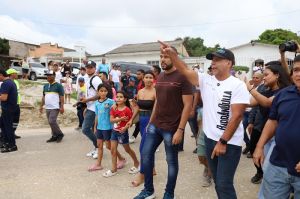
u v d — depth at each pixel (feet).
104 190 16.85
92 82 22.66
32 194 16.37
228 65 11.13
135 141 28.37
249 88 13.21
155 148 15.16
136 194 16.31
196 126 23.67
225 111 11.07
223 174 11.14
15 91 25.48
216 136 11.29
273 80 14.69
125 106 18.86
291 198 12.32
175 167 14.52
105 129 19.65
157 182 17.95
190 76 11.93
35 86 55.57
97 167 20.06
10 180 18.38
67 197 15.98
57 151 25.26
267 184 10.11
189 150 25.16
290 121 9.47
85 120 22.74
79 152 24.84
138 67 57.98
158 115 14.73
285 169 9.62
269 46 90.43
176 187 17.25
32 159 22.86
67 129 36.11
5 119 25.11
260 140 10.78
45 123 41.55
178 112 14.30
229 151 11.02
